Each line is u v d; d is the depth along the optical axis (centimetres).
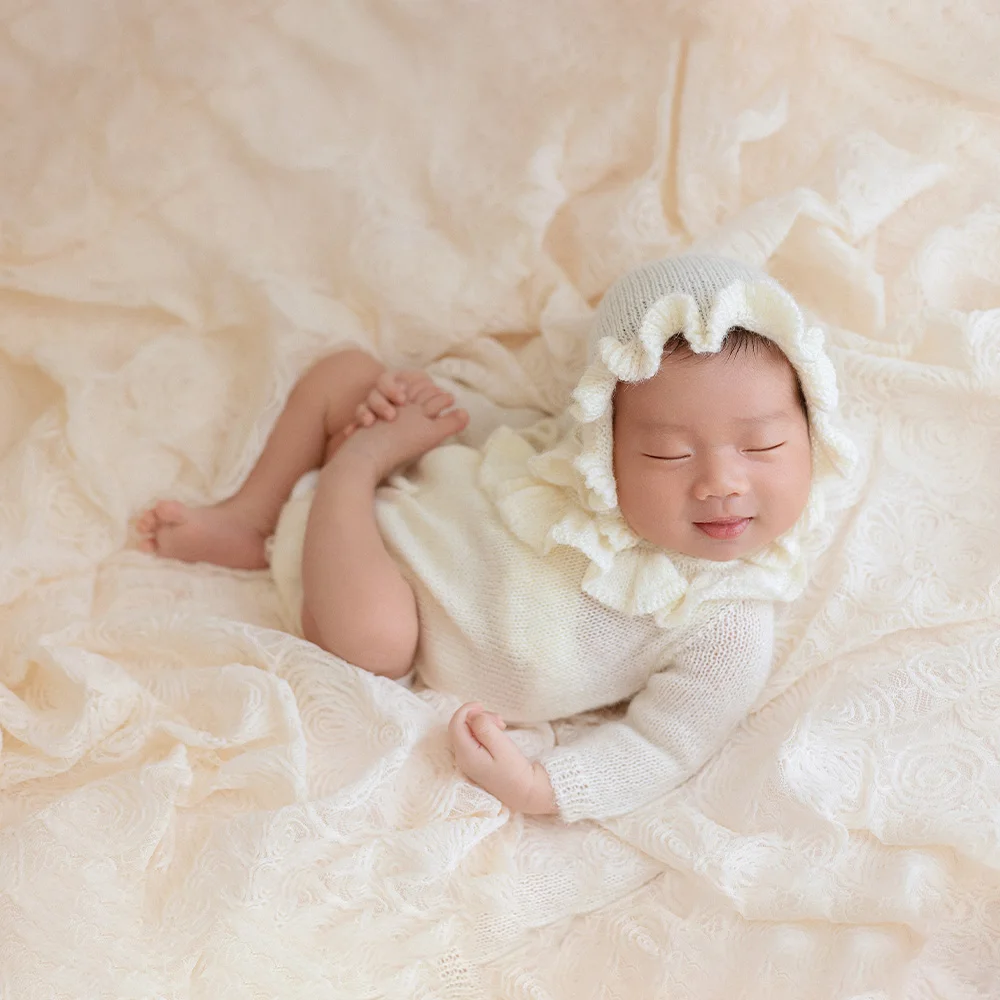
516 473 179
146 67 184
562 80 192
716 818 163
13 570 174
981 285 186
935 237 185
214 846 147
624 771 163
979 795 156
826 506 173
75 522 182
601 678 172
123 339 194
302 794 153
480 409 199
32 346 190
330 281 200
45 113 183
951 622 168
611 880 159
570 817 162
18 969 137
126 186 188
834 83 191
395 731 159
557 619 169
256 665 167
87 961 140
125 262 191
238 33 186
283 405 193
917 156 188
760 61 188
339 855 150
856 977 146
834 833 153
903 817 156
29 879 143
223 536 187
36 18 178
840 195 184
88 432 183
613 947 154
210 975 144
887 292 189
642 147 196
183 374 192
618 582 166
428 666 176
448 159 195
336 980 147
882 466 176
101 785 152
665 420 154
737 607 166
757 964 149
